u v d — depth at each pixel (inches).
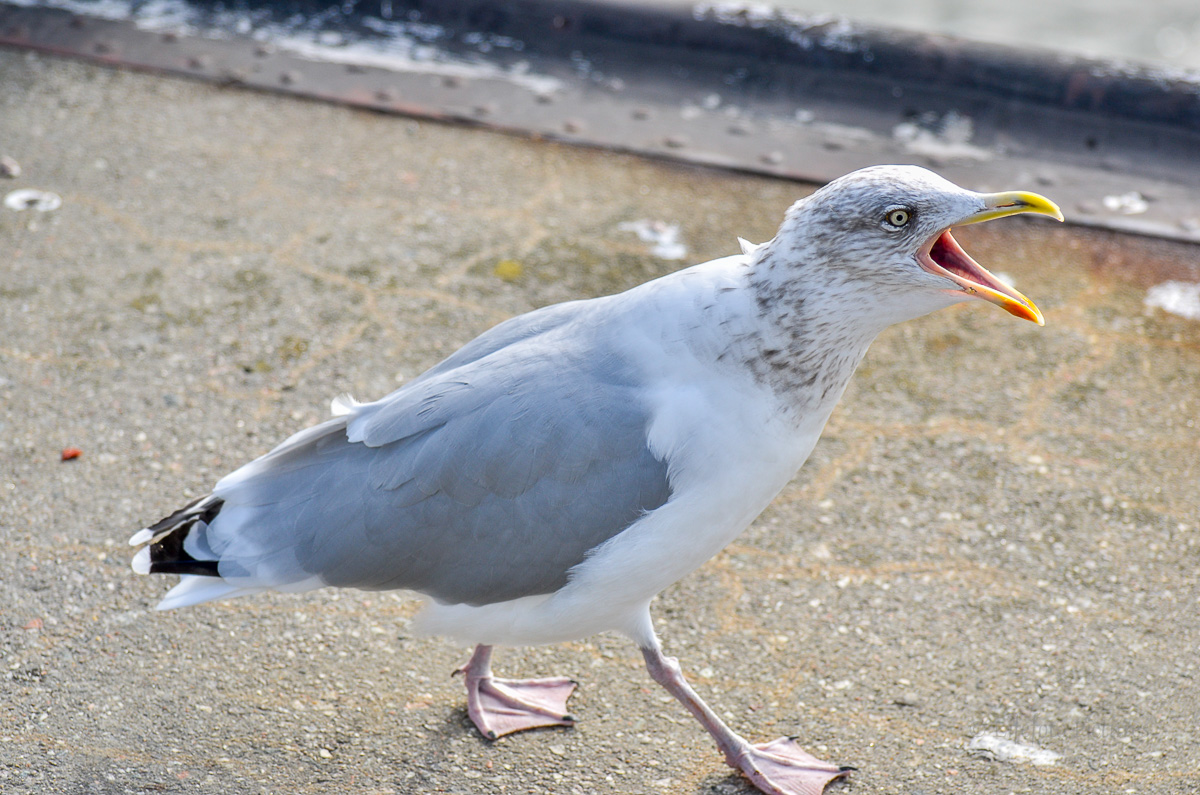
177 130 325.7
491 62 358.3
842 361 163.9
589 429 163.6
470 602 172.1
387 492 165.9
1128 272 290.2
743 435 162.6
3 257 277.0
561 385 165.9
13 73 342.3
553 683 192.5
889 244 154.9
